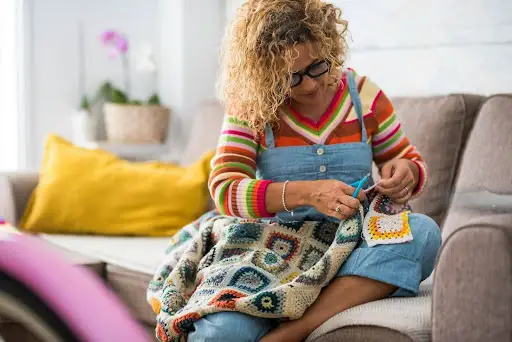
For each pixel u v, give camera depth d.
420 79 2.50
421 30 2.49
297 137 1.62
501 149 1.82
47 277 0.62
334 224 1.60
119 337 0.60
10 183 2.65
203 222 1.76
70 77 3.44
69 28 3.42
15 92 3.32
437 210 1.98
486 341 1.19
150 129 3.25
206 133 2.87
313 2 1.56
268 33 1.53
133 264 2.07
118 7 3.53
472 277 1.21
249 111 1.59
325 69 1.54
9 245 0.64
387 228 1.48
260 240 1.57
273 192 1.55
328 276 1.44
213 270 1.52
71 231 2.63
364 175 1.62
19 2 3.29
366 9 2.65
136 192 2.61
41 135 3.38
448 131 2.01
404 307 1.38
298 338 1.41
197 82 3.38
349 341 1.32
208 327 1.40
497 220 1.22
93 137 3.32
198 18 3.36
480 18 2.31
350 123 1.63
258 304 1.39
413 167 1.62
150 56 3.46
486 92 2.31
